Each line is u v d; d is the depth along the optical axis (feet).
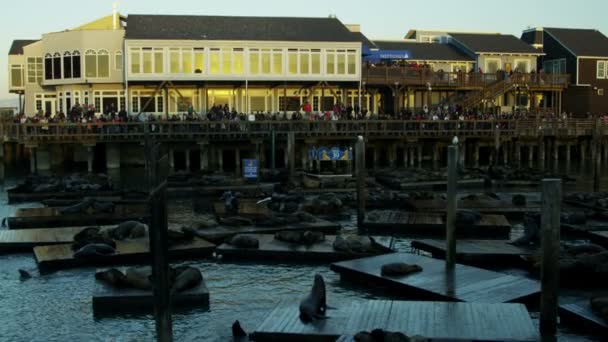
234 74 153.07
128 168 141.38
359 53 158.51
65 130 132.16
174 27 156.46
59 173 131.54
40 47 166.91
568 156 161.79
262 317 44.14
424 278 48.01
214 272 55.36
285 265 57.36
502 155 159.33
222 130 136.87
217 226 68.33
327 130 140.97
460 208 81.97
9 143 163.73
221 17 165.37
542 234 39.04
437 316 39.09
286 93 163.22
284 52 154.92
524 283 46.50
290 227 68.85
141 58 149.07
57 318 44.34
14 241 61.77
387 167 144.25
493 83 174.60
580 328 39.81
